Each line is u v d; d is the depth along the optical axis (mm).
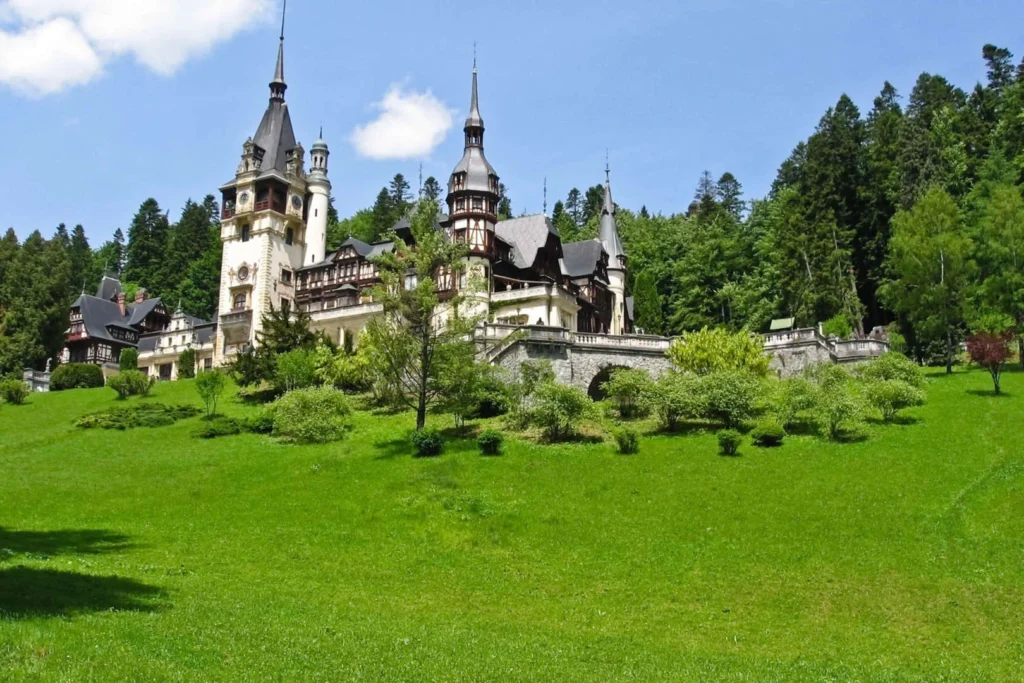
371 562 25297
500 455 36750
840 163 78375
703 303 84688
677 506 30016
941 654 18438
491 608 21578
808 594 22594
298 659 15320
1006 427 37156
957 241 55344
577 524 28719
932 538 26047
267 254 80812
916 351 60625
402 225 76875
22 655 13305
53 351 77812
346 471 36062
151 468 39312
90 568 22328
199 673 13797
